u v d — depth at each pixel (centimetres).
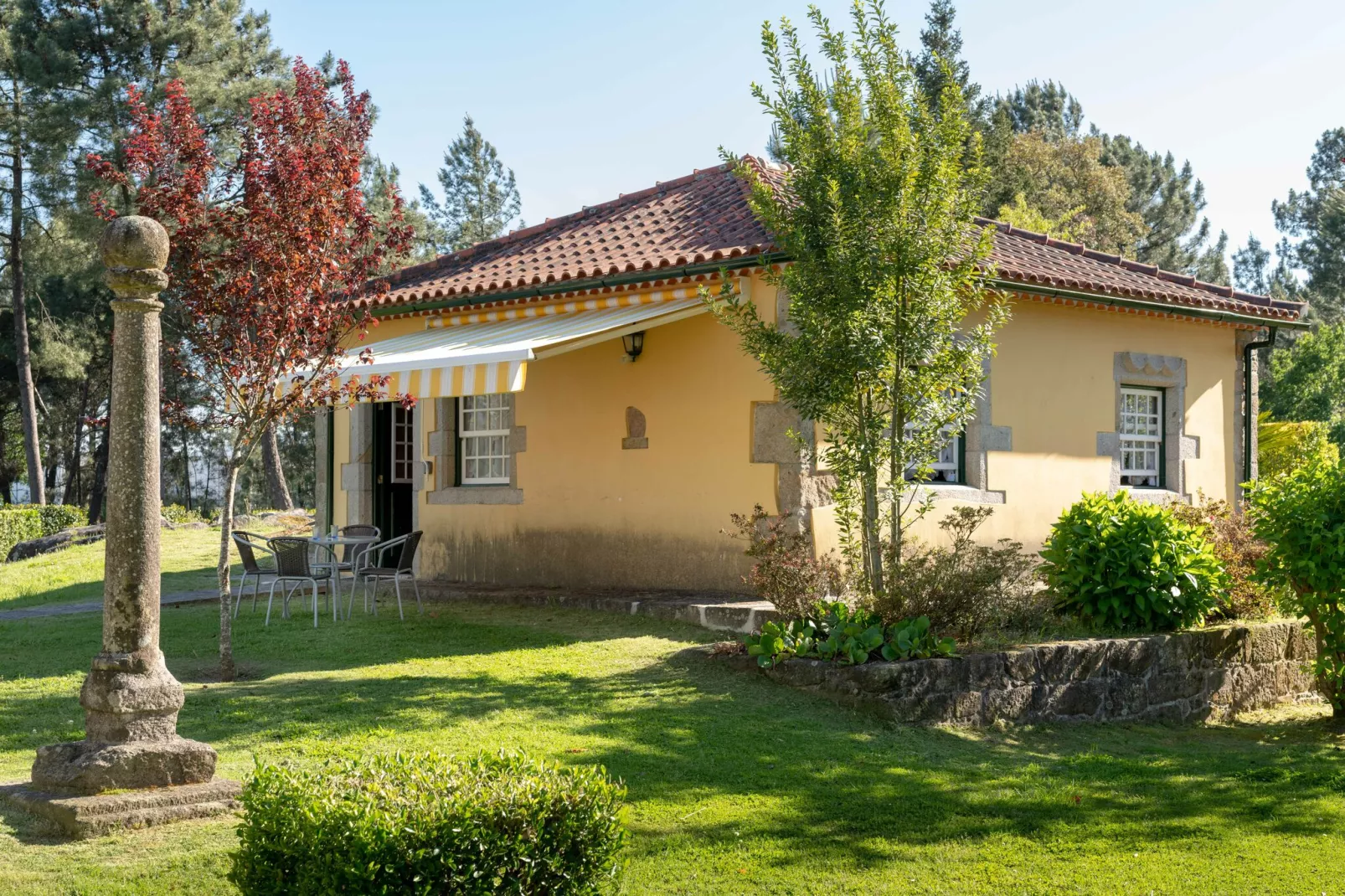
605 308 1448
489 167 5900
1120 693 1126
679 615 1253
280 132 1047
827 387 1058
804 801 738
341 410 1797
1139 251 5862
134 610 662
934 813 734
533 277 1485
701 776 772
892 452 1078
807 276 1062
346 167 1051
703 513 1373
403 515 1808
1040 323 1573
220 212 1018
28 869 561
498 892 453
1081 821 738
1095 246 4809
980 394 1123
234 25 3941
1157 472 1769
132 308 662
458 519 1627
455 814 451
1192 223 6075
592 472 1486
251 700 922
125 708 646
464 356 1201
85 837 601
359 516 1748
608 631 1223
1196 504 1775
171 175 1026
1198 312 1722
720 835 670
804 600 1080
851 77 1080
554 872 467
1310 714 1235
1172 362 1753
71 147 3500
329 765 520
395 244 1101
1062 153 4991
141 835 611
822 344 1048
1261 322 1827
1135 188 5881
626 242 1534
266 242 1009
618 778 754
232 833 617
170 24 3597
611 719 887
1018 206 3778
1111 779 859
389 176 5084
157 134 1030
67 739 813
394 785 485
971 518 1159
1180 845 702
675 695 967
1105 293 1564
